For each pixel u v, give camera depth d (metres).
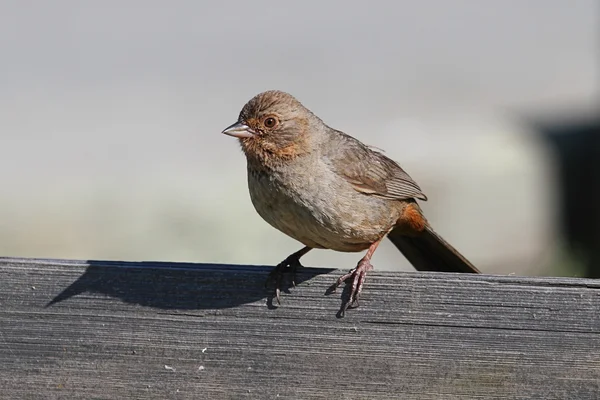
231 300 8.88
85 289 9.01
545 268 19.14
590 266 20.02
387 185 11.45
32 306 9.02
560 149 21.03
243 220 17.75
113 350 8.95
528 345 8.42
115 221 17.70
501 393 8.47
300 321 8.77
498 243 19.16
